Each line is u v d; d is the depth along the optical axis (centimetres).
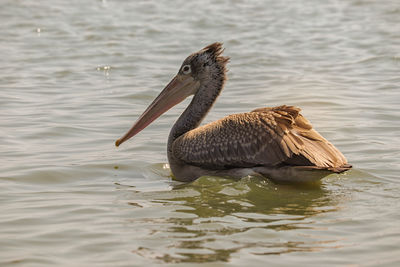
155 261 896
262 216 1077
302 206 1127
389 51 2598
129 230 1017
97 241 973
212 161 1297
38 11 3628
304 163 1201
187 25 3253
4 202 1162
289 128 1237
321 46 2752
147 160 1459
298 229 1010
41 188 1255
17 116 1778
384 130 1619
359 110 1800
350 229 1007
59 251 937
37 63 2483
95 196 1209
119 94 2038
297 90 2034
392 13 3425
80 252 932
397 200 1148
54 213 1103
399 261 887
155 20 3388
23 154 1464
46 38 2959
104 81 2217
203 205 1144
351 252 920
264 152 1233
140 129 1455
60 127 1678
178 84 1457
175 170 1365
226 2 3928
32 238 986
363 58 2505
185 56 2602
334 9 3616
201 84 1445
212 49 1440
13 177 1308
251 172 1258
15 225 1041
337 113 1777
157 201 1173
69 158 1445
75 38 2964
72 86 2144
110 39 2936
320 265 877
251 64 2447
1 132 1630
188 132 1373
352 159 1408
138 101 1959
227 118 1314
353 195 1186
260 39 2912
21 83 2173
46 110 1845
